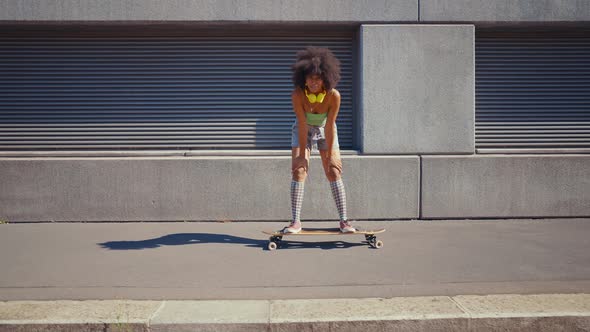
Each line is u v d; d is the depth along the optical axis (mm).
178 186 7262
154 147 7508
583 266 4832
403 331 3396
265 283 4320
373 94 7277
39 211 7223
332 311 3535
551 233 6387
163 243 5883
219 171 7262
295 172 5637
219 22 7148
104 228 6805
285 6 7129
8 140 7453
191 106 7535
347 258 5168
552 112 7648
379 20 7215
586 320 3457
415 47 7281
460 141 7355
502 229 6664
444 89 7320
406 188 7309
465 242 5895
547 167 7359
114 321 3361
